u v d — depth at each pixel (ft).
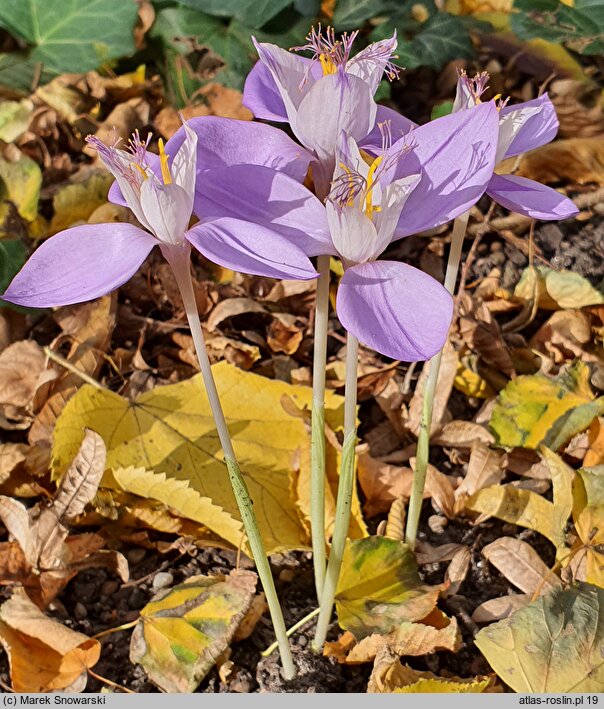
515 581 1.79
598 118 2.60
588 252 2.33
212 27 2.50
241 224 1.35
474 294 2.21
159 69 2.62
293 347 2.12
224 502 1.84
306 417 1.91
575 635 1.65
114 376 2.08
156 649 1.68
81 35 2.49
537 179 2.52
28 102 2.45
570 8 2.55
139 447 1.87
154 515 1.82
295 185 1.41
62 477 1.79
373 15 2.52
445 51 2.57
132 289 2.21
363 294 1.35
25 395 1.99
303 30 2.49
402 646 1.68
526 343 2.14
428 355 1.29
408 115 2.64
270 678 1.69
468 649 1.73
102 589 1.79
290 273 1.31
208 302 2.18
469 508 1.87
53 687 1.64
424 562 1.82
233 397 1.92
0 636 1.65
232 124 1.48
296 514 1.83
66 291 1.34
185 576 1.81
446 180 1.41
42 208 2.37
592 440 1.94
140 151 1.40
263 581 1.60
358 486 1.94
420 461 1.72
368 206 1.36
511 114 1.46
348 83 1.40
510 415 1.97
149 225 1.39
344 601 1.73
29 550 1.75
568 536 1.84
